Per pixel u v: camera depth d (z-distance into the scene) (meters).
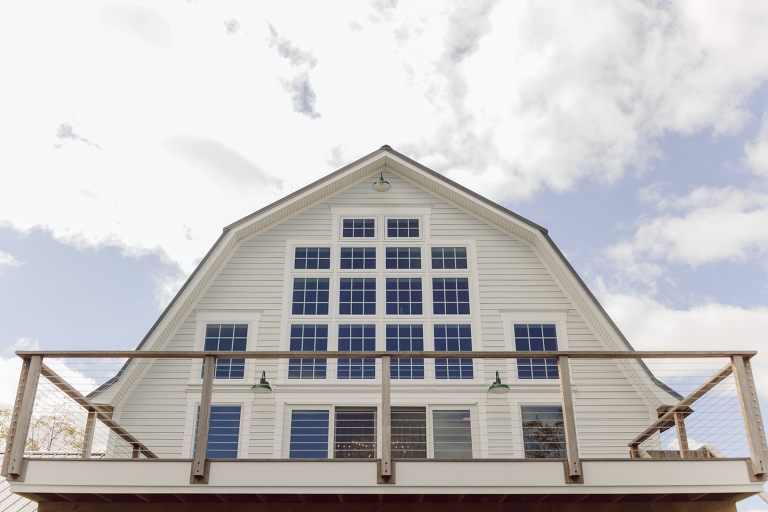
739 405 8.10
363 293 12.56
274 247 12.84
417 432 11.57
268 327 12.17
